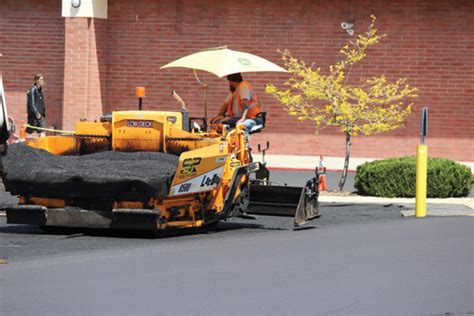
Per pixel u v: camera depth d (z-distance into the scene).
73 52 31.80
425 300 11.66
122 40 32.28
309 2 31.22
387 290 12.20
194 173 16.33
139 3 32.16
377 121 24.31
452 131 30.80
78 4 31.56
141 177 15.88
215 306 11.26
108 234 16.78
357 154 31.27
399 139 31.05
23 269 13.41
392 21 30.89
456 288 12.36
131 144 17.52
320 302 11.49
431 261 14.23
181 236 16.73
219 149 16.83
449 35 30.67
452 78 30.73
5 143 15.89
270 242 16.00
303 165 29.47
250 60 18.58
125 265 13.74
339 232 17.16
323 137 31.38
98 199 16.17
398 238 16.44
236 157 17.70
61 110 32.69
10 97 32.84
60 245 15.59
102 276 12.93
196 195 16.66
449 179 22.44
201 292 11.98
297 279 12.83
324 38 31.20
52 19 32.56
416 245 15.70
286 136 31.50
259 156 31.38
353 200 21.83
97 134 17.72
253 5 31.55
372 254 14.81
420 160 19.34
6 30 32.78
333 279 12.84
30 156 16.95
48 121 32.78
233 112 18.94
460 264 14.02
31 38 32.66
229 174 17.16
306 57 31.34
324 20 31.17
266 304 11.36
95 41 31.86
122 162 16.69
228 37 31.75
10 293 11.88
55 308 11.11
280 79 31.42
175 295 11.80
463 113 30.73
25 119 32.88
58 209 16.20
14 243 15.77
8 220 16.38
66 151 17.81
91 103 32.00
